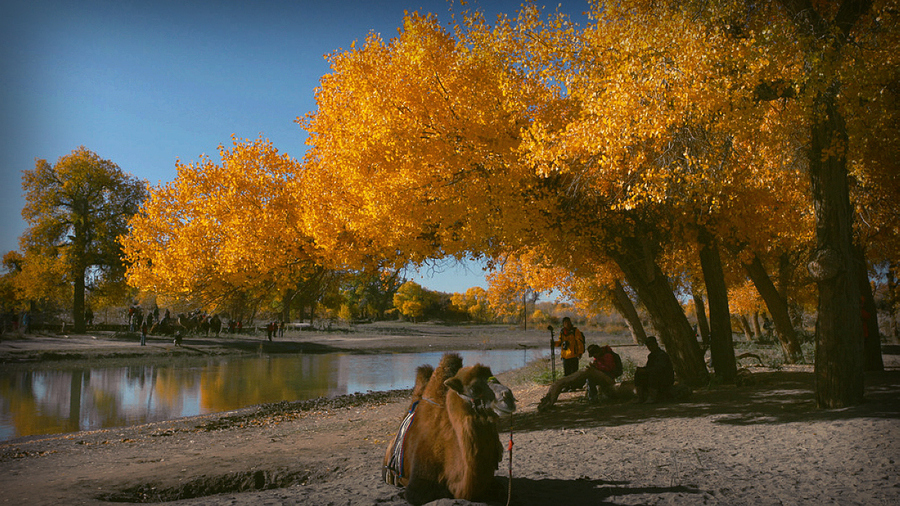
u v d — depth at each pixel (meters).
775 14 8.83
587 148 8.23
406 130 10.02
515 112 9.95
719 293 12.91
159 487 6.04
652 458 5.92
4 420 13.92
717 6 8.02
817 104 8.04
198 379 22.52
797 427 7.16
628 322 29.11
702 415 8.77
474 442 3.70
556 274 25.30
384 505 4.16
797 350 17.66
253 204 12.82
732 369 12.67
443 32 10.34
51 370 24.20
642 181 9.21
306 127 12.19
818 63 7.11
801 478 4.86
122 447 9.73
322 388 20.69
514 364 30.00
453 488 3.89
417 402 4.52
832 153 8.00
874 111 8.23
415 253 11.34
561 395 13.46
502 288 28.03
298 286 14.12
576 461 5.91
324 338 49.06
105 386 20.03
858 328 8.38
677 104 7.66
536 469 5.54
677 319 12.87
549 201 10.17
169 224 13.75
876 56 7.47
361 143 10.42
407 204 10.16
